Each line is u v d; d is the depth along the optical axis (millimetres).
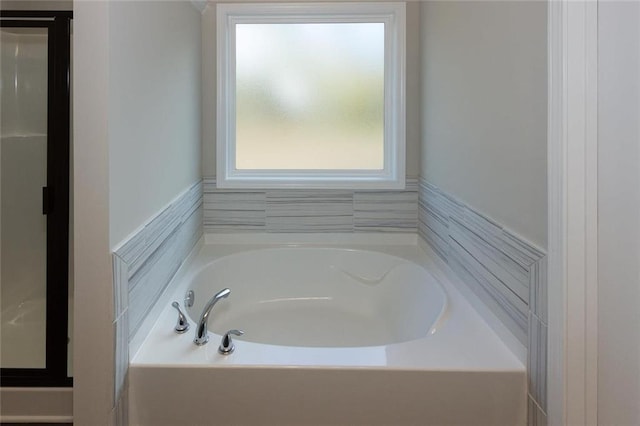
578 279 999
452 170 1851
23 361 1859
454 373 1204
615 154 940
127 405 1207
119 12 1152
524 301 1200
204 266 2156
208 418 1229
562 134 994
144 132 1389
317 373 1212
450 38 1867
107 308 1098
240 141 2576
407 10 2439
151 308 1459
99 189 1081
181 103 1963
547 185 1062
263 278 2469
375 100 2561
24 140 2195
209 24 2449
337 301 2471
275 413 1222
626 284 918
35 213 2209
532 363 1157
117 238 1148
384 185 2520
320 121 2561
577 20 975
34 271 2207
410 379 1210
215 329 2150
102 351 1102
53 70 1648
